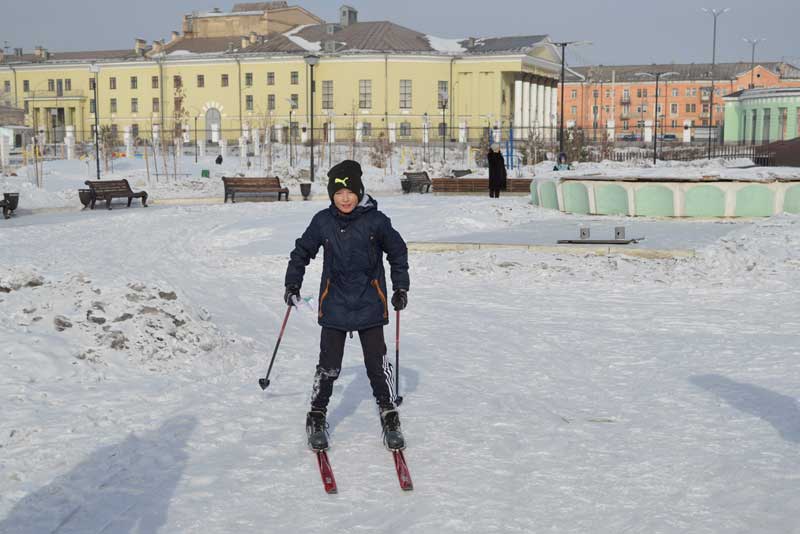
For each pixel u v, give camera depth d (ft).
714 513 12.53
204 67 264.52
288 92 254.88
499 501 13.07
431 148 200.95
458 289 36.14
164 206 89.97
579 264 39.83
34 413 17.10
